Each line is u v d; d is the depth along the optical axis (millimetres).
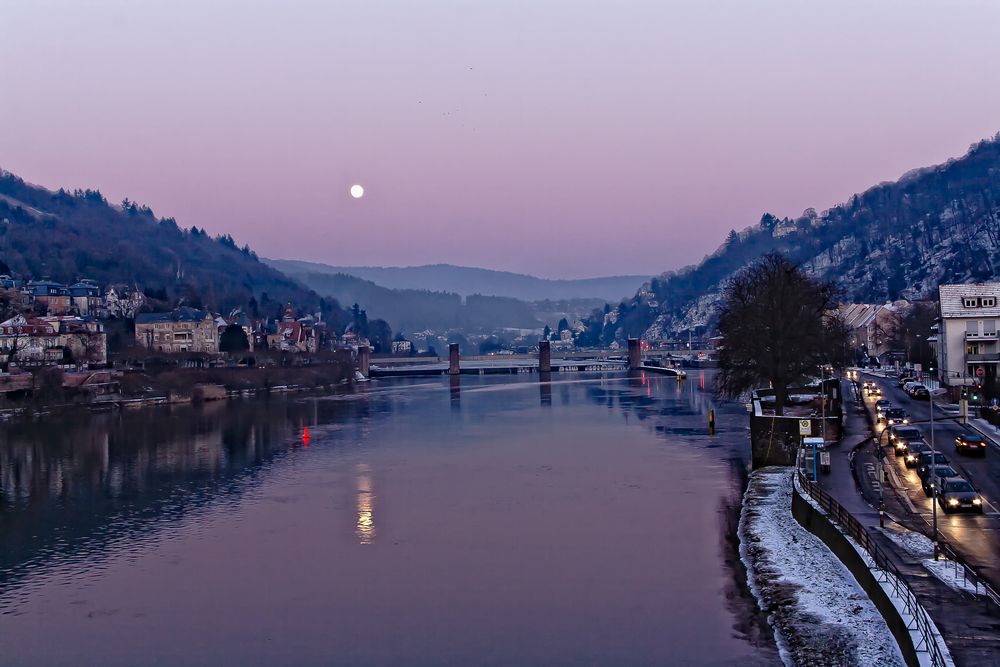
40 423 190625
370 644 59188
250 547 82750
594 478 110125
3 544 85875
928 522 67375
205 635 61719
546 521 88438
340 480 114625
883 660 49094
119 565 78312
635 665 54281
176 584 72500
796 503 79062
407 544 81938
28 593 71375
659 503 94125
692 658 54562
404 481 112562
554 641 58438
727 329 129750
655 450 131375
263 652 58562
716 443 136000
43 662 58281
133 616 65688
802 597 59781
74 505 103312
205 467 128625
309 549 81375
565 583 69188
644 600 64625
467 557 77062
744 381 126875
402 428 173125
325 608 65875
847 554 62781
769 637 56344
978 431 110750
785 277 126688
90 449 150250
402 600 67000
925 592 51375
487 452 136000
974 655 42188
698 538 79562
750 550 72875
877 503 74125
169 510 99438
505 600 66188
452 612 64188
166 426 183250
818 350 125125
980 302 158500
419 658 56812
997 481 81062
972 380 154250
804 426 104438
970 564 56375
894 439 103312
